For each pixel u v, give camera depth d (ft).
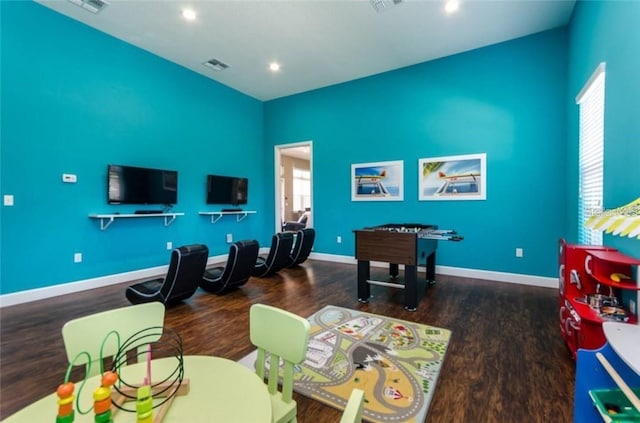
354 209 18.84
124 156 14.70
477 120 14.92
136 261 15.33
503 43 14.24
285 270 17.16
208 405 2.92
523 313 10.44
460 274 15.49
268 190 22.79
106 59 13.91
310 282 14.67
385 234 11.18
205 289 12.96
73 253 13.06
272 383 4.29
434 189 16.12
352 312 10.68
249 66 17.01
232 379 3.37
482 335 8.78
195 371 3.52
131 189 14.71
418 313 10.53
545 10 11.83
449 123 15.65
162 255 16.47
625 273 6.70
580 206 11.18
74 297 12.41
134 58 14.93
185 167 17.51
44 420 2.71
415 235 10.62
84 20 12.83
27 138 11.69
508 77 14.16
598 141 9.50
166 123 16.47
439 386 6.44
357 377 6.76
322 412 5.72
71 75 12.80
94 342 3.96
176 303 11.62
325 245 20.11
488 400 5.97
